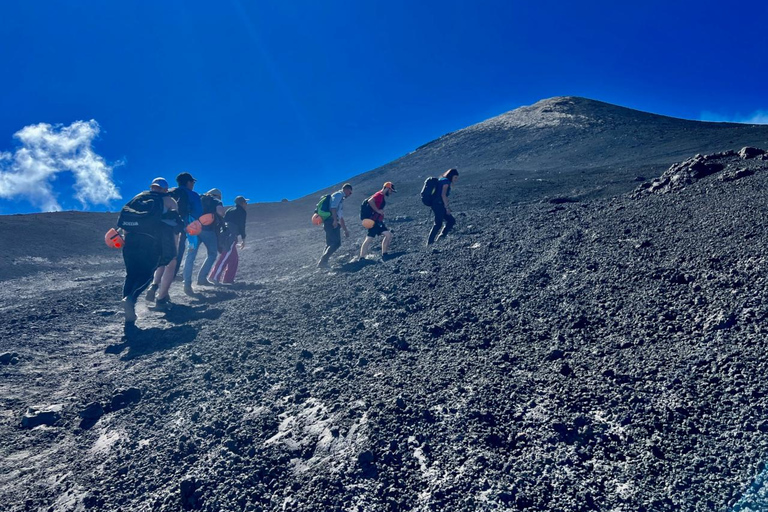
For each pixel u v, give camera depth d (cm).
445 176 908
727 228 489
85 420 380
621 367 322
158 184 637
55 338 613
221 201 886
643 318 378
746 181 640
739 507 197
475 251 710
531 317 439
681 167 825
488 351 392
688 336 334
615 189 1374
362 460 274
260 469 283
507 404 307
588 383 313
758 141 2509
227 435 326
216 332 560
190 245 823
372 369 394
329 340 480
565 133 4681
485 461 259
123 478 295
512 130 5397
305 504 249
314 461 285
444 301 531
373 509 240
